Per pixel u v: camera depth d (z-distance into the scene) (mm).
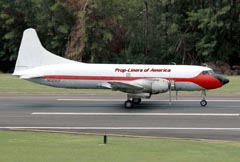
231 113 87750
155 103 101438
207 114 86500
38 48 100562
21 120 79250
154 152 53656
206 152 53781
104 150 54594
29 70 99500
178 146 57344
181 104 99938
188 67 97500
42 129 70875
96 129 71312
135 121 78688
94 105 97938
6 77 163875
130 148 55875
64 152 53406
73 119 80625
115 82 90875
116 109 92312
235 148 56250
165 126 74000
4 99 106875
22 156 51375
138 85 92188
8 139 61625
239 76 186875
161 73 96625
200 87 96625
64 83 97750
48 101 103875
